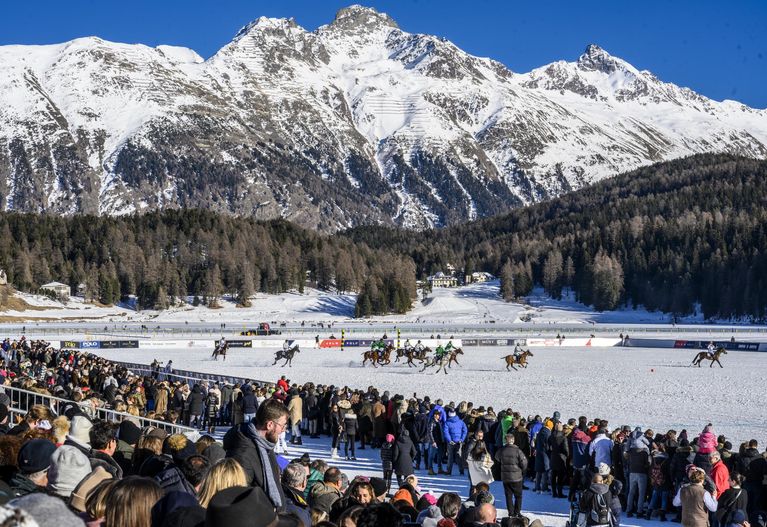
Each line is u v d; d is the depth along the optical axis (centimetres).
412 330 11981
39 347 5269
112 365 4059
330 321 16325
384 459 1928
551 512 1847
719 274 17612
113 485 573
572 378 5403
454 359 6512
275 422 770
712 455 1527
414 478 1373
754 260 17612
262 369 6334
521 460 1691
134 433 1231
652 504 1803
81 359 4316
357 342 9269
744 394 4353
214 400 2888
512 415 2200
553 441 1984
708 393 4391
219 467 661
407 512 1148
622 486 1897
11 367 3800
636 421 3316
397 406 2392
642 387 4747
